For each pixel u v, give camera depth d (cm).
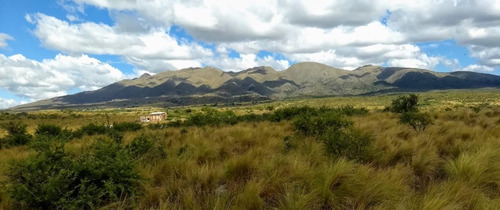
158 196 452
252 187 427
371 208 393
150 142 720
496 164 519
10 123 2111
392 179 462
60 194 425
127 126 2361
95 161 498
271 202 449
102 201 446
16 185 423
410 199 400
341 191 445
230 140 945
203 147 751
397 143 763
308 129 1017
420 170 576
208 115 2570
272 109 7706
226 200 420
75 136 1900
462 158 531
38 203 416
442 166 593
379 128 1159
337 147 667
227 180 531
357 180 456
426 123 1091
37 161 446
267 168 528
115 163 479
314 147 707
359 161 622
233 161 572
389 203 395
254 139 966
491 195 446
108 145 582
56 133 1886
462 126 1091
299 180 481
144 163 623
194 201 406
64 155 498
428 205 366
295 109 2086
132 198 430
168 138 1134
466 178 487
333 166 511
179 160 613
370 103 17212
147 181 498
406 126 1156
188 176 510
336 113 1089
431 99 18000
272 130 1211
